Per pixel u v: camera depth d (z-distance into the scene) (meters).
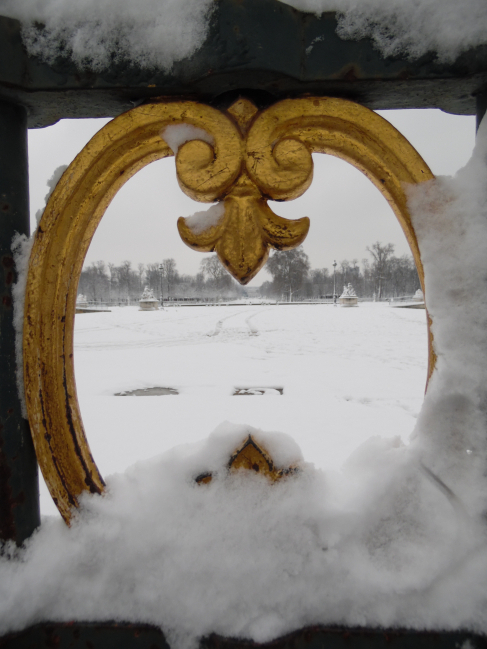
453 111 0.96
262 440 0.83
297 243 0.79
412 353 8.98
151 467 0.87
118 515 0.82
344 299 41.19
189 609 0.75
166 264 83.00
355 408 4.45
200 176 0.79
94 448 3.35
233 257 0.80
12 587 0.78
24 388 0.83
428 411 0.82
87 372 6.91
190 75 0.77
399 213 0.82
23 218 0.86
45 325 0.82
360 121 0.79
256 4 0.75
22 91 0.81
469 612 0.74
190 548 0.78
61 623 0.78
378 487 0.81
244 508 0.80
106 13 0.77
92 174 0.82
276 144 0.78
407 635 0.73
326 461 2.98
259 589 0.76
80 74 0.79
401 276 67.31
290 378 6.21
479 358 0.78
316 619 0.75
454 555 0.76
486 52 0.75
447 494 0.80
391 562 0.78
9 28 0.78
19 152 0.86
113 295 79.12
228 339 12.59
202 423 3.98
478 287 0.78
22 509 0.83
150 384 5.92
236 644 0.73
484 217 0.78
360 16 0.76
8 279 0.83
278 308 42.28
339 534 0.79
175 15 0.76
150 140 0.81
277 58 0.75
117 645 0.76
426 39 0.76
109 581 0.79
